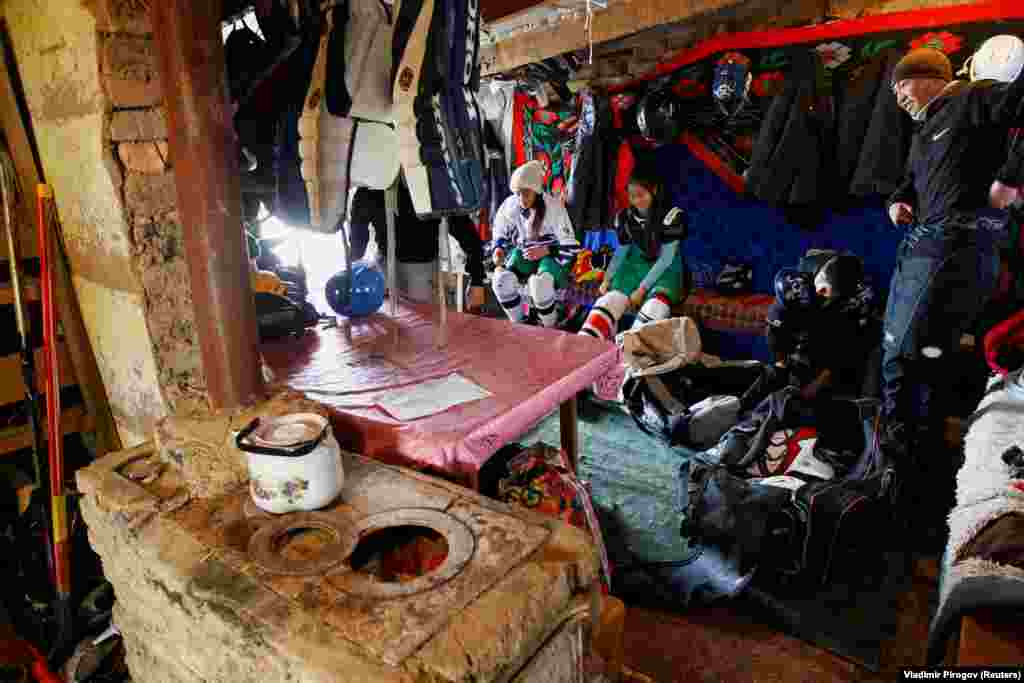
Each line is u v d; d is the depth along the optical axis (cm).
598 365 213
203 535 133
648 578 224
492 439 165
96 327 205
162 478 153
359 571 133
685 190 431
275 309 247
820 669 184
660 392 336
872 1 328
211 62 141
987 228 247
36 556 206
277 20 199
